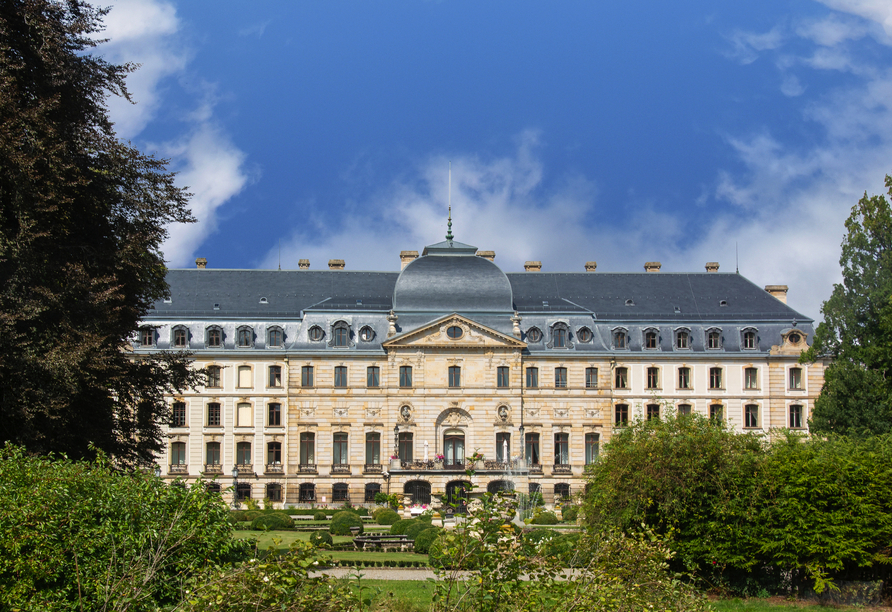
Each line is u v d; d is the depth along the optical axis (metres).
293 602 21.19
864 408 72.31
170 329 102.00
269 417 102.38
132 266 43.34
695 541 43.75
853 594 43.25
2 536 24.80
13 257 38.06
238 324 103.38
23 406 37.56
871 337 74.94
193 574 24.95
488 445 103.19
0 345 37.47
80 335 38.62
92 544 25.41
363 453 102.62
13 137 37.94
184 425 101.38
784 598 44.38
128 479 27.75
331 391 103.00
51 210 38.62
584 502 47.44
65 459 32.47
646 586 25.59
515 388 103.94
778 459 44.75
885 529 43.00
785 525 43.84
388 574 48.03
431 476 99.94
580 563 26.28
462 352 104.25
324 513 86.62
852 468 44.22
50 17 42.47
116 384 43.53
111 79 44.94
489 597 22.45
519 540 22.94
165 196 45.38
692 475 43.38
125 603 23.91
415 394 103.31
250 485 101.06
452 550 22.27
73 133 42.25
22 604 23.98
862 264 76.88
